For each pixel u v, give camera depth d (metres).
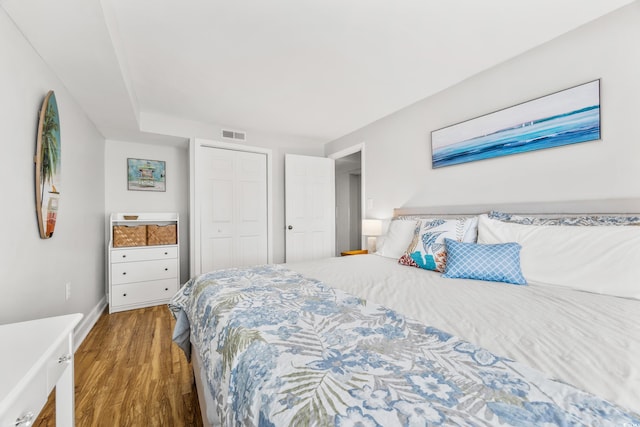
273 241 4.06
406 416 0.48
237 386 0.73
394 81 2.46
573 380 0.61
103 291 3.29
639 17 1.54
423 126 2.83
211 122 3.51
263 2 1.55
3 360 0.75
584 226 1.53
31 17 1.34
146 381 1.72
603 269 1.31
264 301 1.18
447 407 0.50
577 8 1.61
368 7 1.60
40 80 1.65
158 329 2.55
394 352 0.72
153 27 1.74
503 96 2.16
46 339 0.88
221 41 1.90
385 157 3.31
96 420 1.39
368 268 1.96
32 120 1.55
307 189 4.19
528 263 1.56
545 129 1.91
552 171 1.89
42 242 1.66
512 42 1.92
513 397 0.53
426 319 0.99
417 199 2.90
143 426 1.35
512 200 2.10
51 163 1.73
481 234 1.87
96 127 2.99
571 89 1.79
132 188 3.58
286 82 2.48
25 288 1.46
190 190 3.48
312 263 2.18
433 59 2.13
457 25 1.75
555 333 0.85
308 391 0.57
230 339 0.89
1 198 1.26
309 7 1.60
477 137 2.32
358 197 6.03
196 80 2.43
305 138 4.28
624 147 1.59
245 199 3.85
